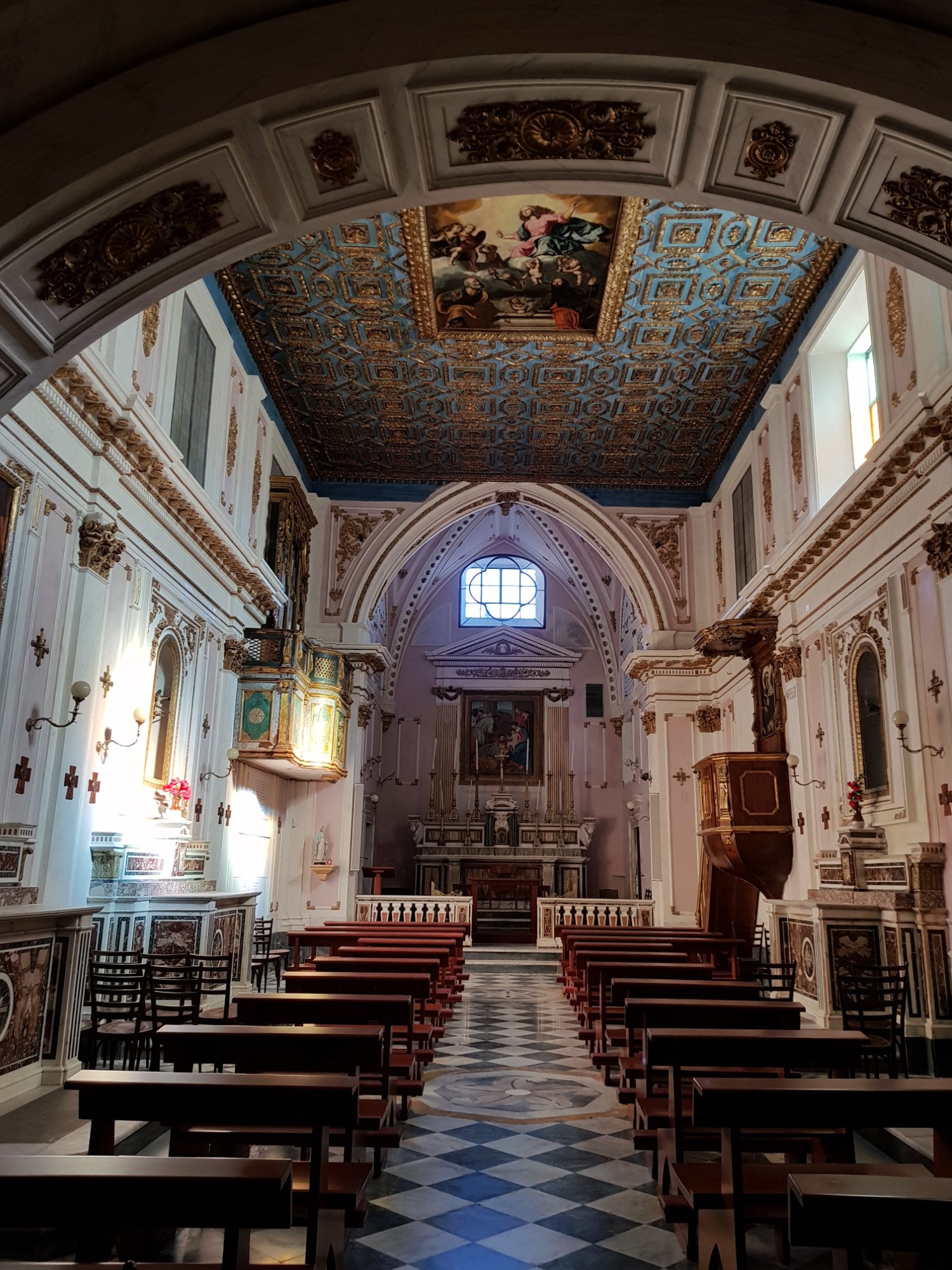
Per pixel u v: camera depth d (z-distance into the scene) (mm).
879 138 4789
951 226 5016
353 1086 3654
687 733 19094
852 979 7484
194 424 11789
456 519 20141
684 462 18281
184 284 5320
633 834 27484
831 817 12484
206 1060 4602
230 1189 2619
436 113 4879
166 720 11344
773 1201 4164
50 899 7918
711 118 4938
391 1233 4719
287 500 16031
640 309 13086
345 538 19672
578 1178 5570
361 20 4621
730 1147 3846
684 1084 6320
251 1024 5910
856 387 13203
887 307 10414
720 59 4609
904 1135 5828
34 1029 7023
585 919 19281
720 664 18578
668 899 18375
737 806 14086
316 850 18594
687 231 11336
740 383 15156
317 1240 3654
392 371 14844
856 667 11703
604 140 5117
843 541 11875
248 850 15898
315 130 4809
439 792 28875
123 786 9766
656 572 19438
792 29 4629
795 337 13688
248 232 5238
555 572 30875
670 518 19625
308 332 13719
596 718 29828
